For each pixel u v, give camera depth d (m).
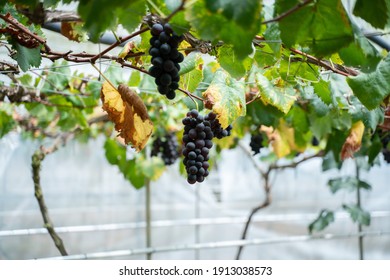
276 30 1.67
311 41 1.31
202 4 1.12
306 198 7.34
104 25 1.17
